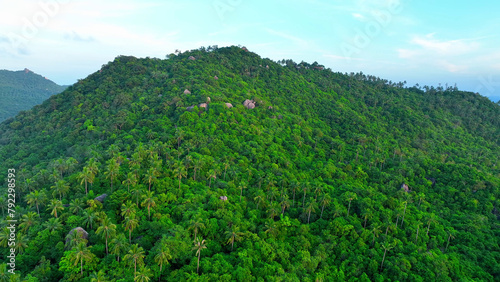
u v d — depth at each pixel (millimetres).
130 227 69188
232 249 76500
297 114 187250
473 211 115875
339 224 90438
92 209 73812
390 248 83688
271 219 86188
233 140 131125
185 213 80062
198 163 102250
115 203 80375
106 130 139375
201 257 71438
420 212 106500
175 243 68000
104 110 164000
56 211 74812
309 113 193750
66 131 151500
